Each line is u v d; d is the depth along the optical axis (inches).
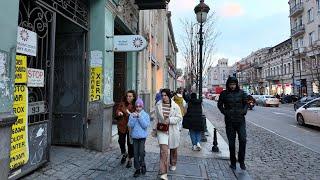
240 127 278.4
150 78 721.6
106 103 331.6
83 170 250.1
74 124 321.4
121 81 508.7
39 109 230.2
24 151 208.1
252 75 3201.3
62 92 325.1
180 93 409.4
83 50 323.3
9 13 178.5
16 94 201.2
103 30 327.3
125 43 341.7
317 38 1776.6
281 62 2402.8
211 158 320.2
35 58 230.2
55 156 276.7
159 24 1039.6
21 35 206.5
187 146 383.6
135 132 239.8
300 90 1966.0
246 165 305.1
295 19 2111.2
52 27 247.0
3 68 173.8
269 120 796.0
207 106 1499.8
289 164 314.2
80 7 308.5
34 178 215.6
